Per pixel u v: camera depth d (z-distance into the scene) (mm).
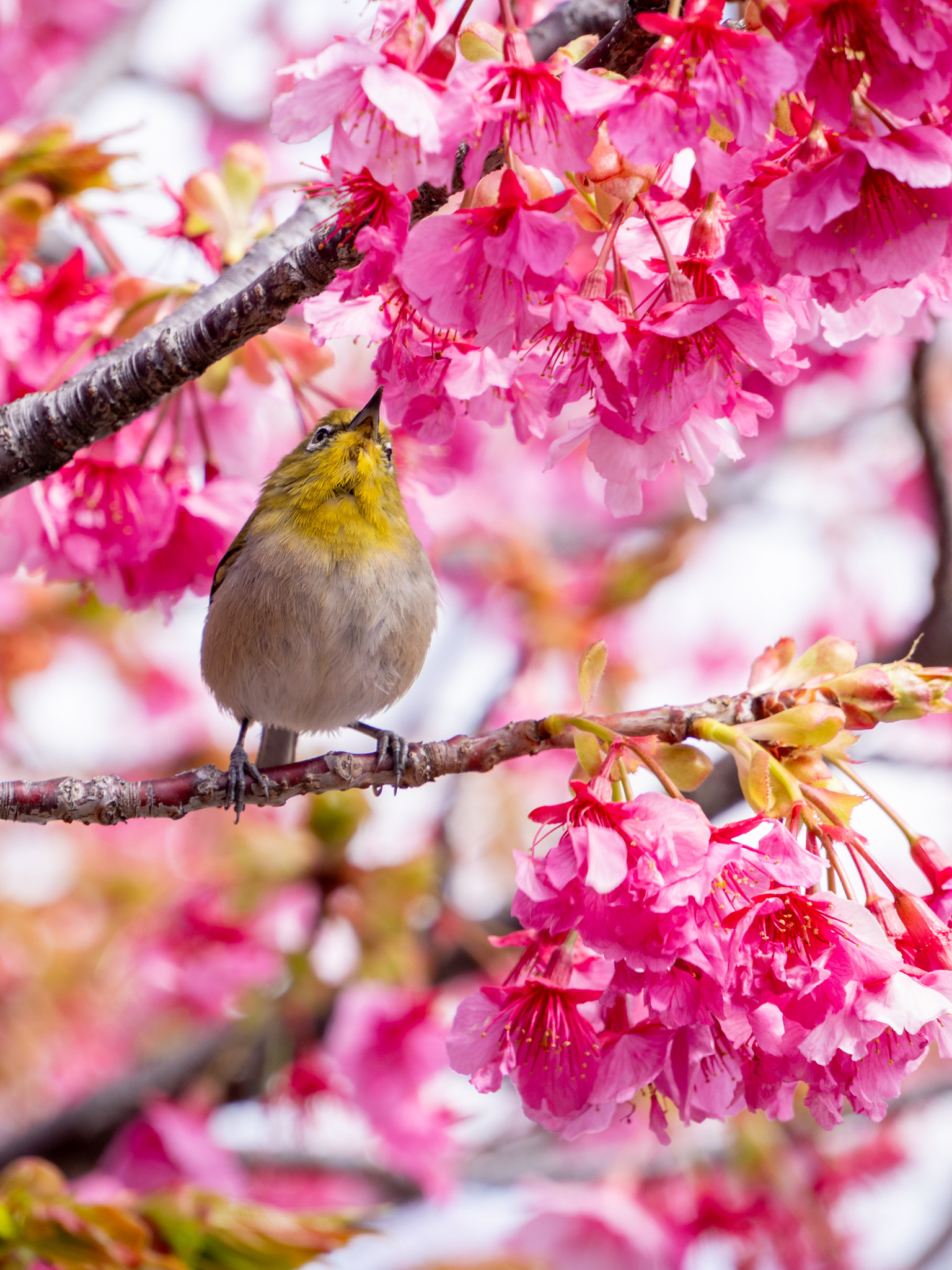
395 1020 11609
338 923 12500
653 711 6004
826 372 14977
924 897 5402
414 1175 11781
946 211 4277
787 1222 11844
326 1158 12852
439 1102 11922
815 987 4605
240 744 10039
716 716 5988
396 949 12297
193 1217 6914
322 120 4508
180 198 8000
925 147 4133
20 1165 7242
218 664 9711
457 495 16484
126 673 16938
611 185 4855
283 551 9273
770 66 4074
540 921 4789
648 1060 5082
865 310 5668
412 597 9602
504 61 4387
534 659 15000
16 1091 14422
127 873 15234
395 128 4383
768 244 4395
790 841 4762
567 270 4996
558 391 4996
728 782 11359
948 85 4043
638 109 4207
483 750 6648
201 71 16703
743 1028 4734
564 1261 11727
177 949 12648
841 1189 13016
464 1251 12117
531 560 15383
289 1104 12023
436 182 4422
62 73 15953
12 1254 6742
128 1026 15086
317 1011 12430
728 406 5348
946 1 3934
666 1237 11789
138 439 7820
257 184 8070
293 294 5902
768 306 4980
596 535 17578
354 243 5289
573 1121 5289
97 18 16344
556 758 14500
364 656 9477
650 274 5023
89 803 6645
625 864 4676
